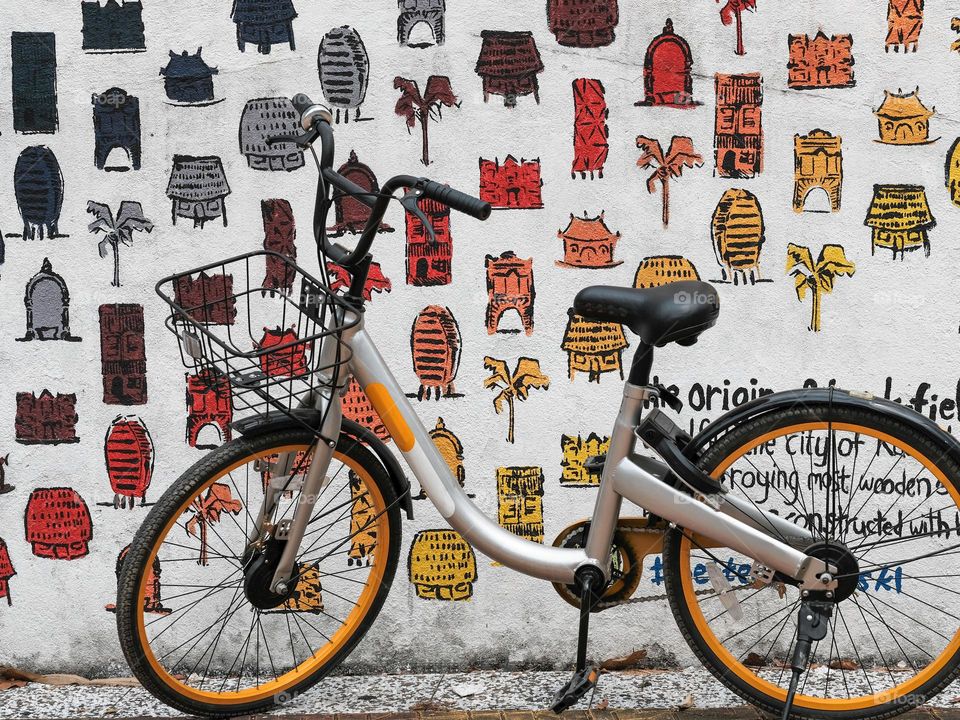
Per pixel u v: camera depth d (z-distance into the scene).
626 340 3.32
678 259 3.30
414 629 3.42
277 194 3.27
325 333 2.63
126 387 3.32
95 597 3.38
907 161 3.25
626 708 3.12
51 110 3.23
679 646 3.40
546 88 3.24
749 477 3.38
